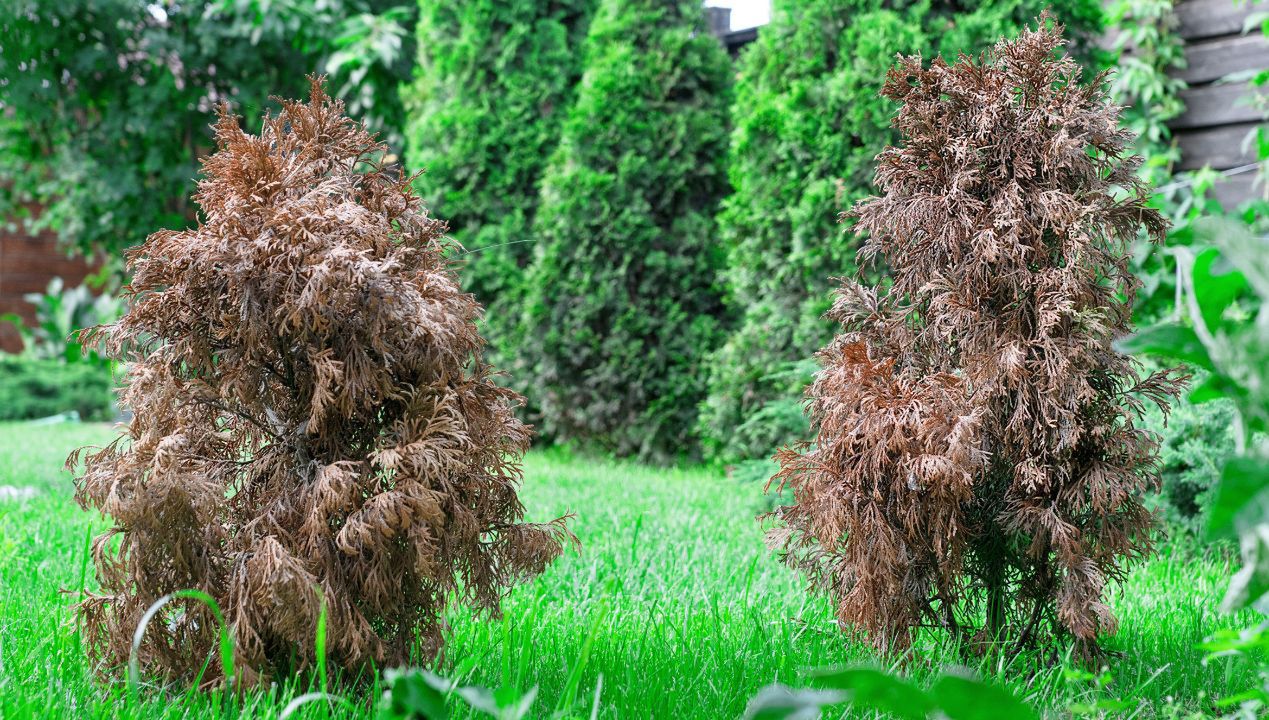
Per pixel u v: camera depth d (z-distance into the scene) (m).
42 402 14.96
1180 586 4.09
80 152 12.77
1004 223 2.87
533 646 2.92
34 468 7.84
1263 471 1.33
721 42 9.73
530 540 2.60
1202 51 7.96
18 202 15.31
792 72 7.67
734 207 8.07
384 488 2.42
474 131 9.59
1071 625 2.79
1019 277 2.89
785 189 7.68
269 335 2.39
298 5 10.49
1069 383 2.81
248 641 2.30
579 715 2.17
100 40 12.34
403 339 2.43
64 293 16.39
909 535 2.83
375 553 2.34
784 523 3.20
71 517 5.30
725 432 8.22
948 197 2.94
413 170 9.93
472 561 2.56
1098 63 7.33
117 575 2.37
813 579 3.18
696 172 9.20
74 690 2.45
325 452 2.44
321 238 2.34
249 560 2.31
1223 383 1.54
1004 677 2.79
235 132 2.46
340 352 2.38
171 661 2.43
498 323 9.55
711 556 4.70
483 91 9.79
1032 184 2.94
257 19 10.48
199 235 2.41
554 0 9.95
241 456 2.59
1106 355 2.87
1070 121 2.87
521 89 9.68
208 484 2.30
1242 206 5.48
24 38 11.88
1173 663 2.99
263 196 2.44
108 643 2.48
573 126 9.04
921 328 3.13
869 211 3.12
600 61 9.15
